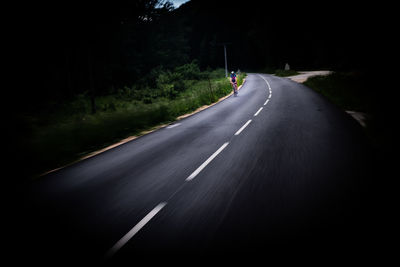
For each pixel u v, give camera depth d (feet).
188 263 7.89
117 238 9.71
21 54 75.41
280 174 13.96
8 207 13.21
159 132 30.83
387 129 19.03
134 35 139.44
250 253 8.04
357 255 7.48
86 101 77.25
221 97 65.21
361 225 8.79
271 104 43.16
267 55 252.01
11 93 66.95
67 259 8.76
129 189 14.34
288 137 21.50
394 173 12.41
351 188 11.44
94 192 14.35
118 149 24.27
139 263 8.16
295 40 214.69
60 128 31.48
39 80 81.76
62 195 14.29
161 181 15.06
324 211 9.87
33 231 10.74
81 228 10.68
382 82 36.70
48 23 77.56
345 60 91.20
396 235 8.14
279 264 7.45
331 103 38.37
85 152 24.79
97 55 115.44
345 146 17.40
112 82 128.47
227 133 26.00
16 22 71.56
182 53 183.21
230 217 10.27
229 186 13.26
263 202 11.14
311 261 7.43
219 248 8.45
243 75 156.46
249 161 16.75
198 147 21.91
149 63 153.99
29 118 37.81
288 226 9.20
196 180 14.65
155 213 11.35
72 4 76.38
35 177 18.06
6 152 20.63
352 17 78.69
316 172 13.64
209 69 218.79
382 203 9.98
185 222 10.32
